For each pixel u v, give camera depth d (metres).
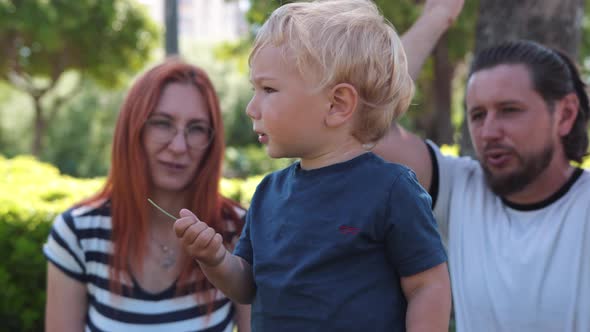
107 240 2.14
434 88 15.46
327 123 1.25
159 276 2.12
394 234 1.24
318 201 1.27
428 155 1.96
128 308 2.10
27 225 4.42
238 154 23.67
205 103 2.19
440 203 1.97
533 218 1.79
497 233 1.83
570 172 1.83
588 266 1.69
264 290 1.28
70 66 22.33
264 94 1.27
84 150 28.86
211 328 2.12
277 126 1.25
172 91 2.15
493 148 1.81
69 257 2.15
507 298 1.74
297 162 1.39
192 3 71.50
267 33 1.28
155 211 2.17
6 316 4.37
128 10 22.11
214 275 1.31
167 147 2.12
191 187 2.22
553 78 1.78
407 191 1.25
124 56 22.61
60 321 2.15
